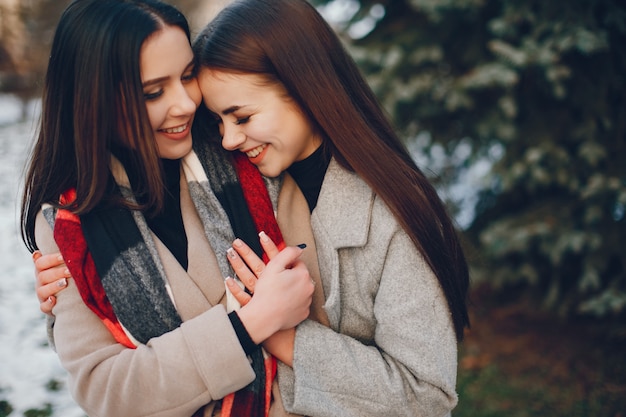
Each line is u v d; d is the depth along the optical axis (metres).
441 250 1.09
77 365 0.97
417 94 3.24
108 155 1.00
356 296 1.11
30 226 1.11
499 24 2.91
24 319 3.34
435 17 3.11
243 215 1.09
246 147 1.09
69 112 1.01
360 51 3.28
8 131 9.64
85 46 0.94
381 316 1.05
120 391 0.94
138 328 0.99
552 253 3.03
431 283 1.07
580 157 3.04
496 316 3.51
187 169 1.12
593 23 2.79
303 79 1.03
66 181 1.05
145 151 0.97
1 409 2.47
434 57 3.19
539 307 3.49
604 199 2.95
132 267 1.00
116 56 0.93
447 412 1.07
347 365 1.01
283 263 1.01
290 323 1.01
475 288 3.80
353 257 1.11
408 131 3.37
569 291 3.35
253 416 0.99
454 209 3.45
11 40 11.30
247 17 1.04
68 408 2.48
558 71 2.81
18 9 11.10
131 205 1.03
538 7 2.93
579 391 2.82
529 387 2.88
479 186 3.21
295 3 1.07
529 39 2.89
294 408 0.99
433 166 3.50
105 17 0.94
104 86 0.94
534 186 3.11
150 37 0.94
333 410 1.00
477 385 2.93
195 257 1.05
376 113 1.15
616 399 2.74
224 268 1.04
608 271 3.23
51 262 1.03
